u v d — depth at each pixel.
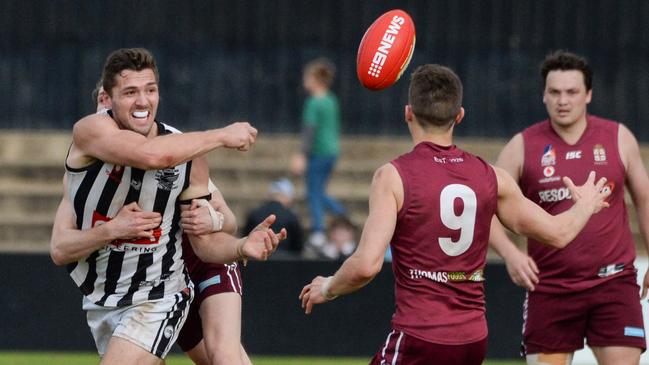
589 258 21.89
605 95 51.75
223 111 51.84
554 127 22.50
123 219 17.36
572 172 22.11
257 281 31.95
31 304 32.03
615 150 22.16
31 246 46.34
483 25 51.72
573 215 17.69
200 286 19.31
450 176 17.05
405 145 50.75
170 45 51.88
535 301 22.42
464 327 16.88
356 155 50.53
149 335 17.95
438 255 16.92
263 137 51.47
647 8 51.69
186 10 51.88
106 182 17.59
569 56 22.12
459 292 17.00
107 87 17.41
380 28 18.28
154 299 18.12
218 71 51.88
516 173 22.59
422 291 16.91
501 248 21.80
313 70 44.81
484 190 17.11
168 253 18.17
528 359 22.67
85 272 18.14
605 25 51.72
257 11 52.06
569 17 51.69
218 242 18.12
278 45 52.06
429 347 16.73
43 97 51.47
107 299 18.11
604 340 21.92
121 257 17.91
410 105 17.52
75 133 17.47
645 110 51.72
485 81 51.66
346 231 38.62
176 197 17.97
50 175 49.22
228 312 19.06
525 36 51.69
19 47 51.41
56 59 51.53
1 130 51.25
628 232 22.20
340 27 52.03
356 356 31.92
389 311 31.92
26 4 51.41
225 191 48.22
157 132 17.86
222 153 50.22
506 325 31.66
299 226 38.44
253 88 51.91
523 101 51.56
